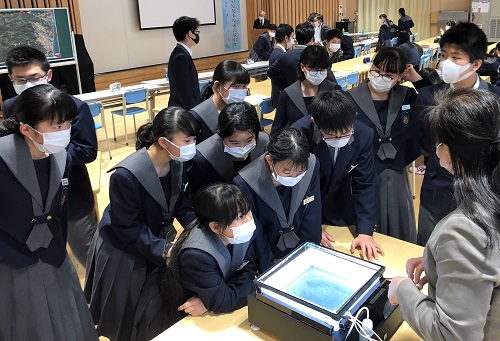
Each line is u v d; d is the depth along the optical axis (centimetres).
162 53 1001
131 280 180
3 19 609
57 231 164
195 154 188
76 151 216
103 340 222
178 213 198
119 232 173
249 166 168
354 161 192
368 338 116
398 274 161
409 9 1291
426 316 94
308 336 120
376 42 1026
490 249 82
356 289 129
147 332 175
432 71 230
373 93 216
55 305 162
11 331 157
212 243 148
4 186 144
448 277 86
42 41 652
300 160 150
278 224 167
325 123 170
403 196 223
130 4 920
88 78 744
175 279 156
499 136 84
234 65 239
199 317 145
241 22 1148
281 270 138
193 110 238
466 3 1225
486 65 450
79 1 838
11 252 150
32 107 142
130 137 589
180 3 997
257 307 132
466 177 87
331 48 671
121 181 168
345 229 202
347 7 1355
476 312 83
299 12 1188
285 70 388
